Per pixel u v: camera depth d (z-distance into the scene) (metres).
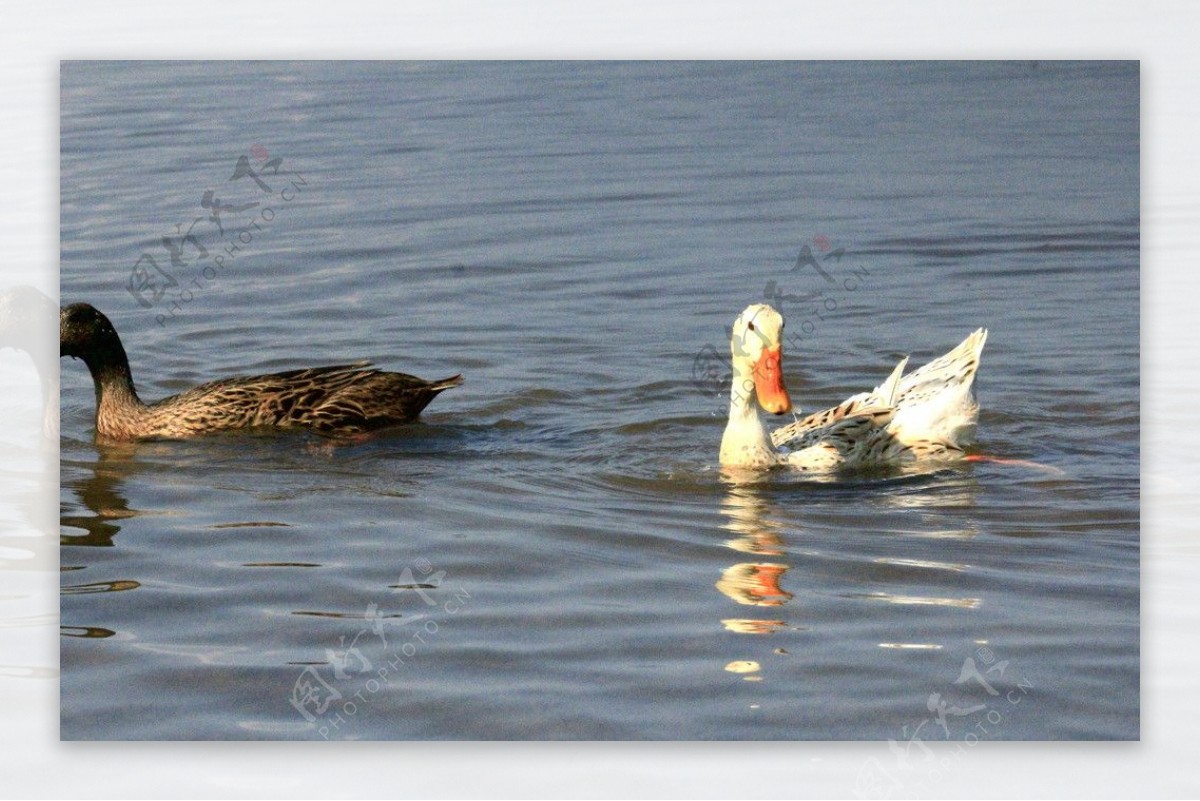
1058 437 15.64
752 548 12.50
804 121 28.09
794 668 10.21
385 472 14.59
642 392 17.27
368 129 26.73
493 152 26.17
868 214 23.22
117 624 10.95
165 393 17.44
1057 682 10.00
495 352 18.53
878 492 14.02
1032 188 24.09
